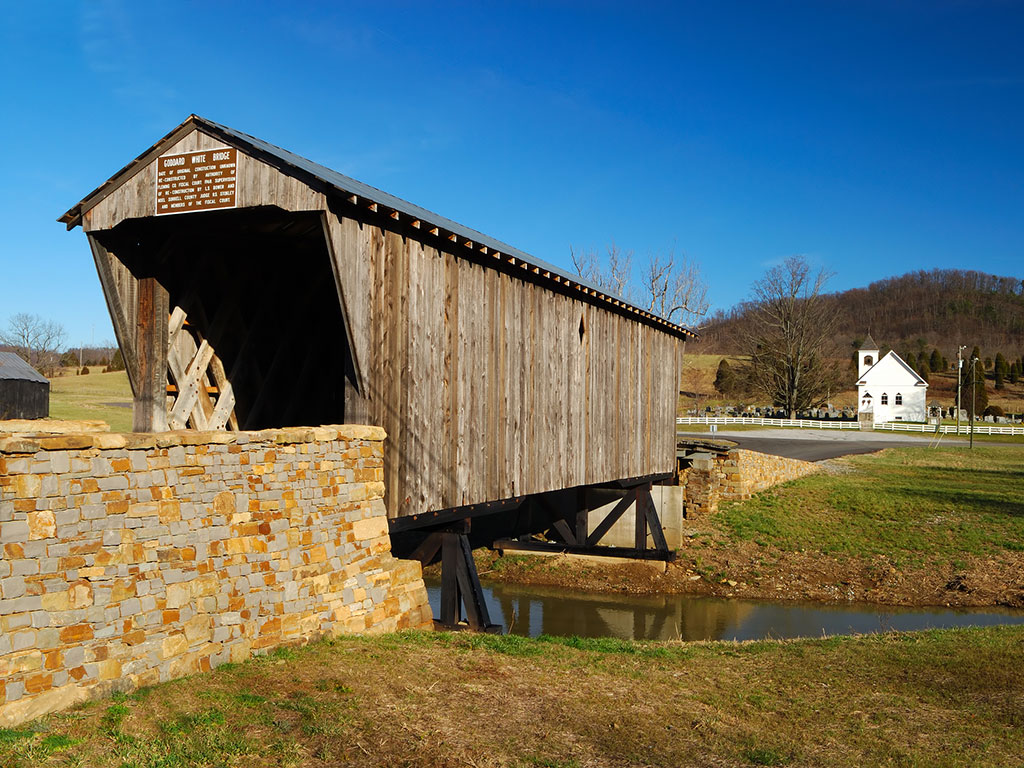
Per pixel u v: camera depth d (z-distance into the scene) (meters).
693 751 5.61
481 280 10.53
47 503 5.02
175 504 5.96
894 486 25.11
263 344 10.12
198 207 7.79
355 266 7.88
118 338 8.38
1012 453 37.31
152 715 5.14
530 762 5.14
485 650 8.09
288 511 7.09
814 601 15.95
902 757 5.64
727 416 60.50
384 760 4.94
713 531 19.70
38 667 4.90
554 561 18.30
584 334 14.04
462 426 10.06
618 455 15.73
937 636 9.38
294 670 6.43
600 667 7.84
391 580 8.42
